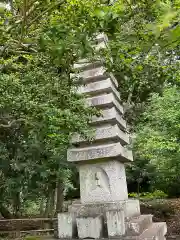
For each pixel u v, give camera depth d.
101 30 2.66
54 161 10.53
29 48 4.21
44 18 4.41
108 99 5.09
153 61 3.76
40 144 9.68
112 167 4.84
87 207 4.64
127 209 4.46
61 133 6.11
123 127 5.59
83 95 4.95
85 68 5.41
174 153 10.23
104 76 5.25
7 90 4.09
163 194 14.42
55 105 4.50
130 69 3.76
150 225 5.01
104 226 4.27
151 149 10.95
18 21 3.66
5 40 3.92
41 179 10.86
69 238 4.36
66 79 4.68
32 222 11.75
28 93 4.21
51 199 12.41
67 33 2.54
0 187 10.52
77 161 5.03
